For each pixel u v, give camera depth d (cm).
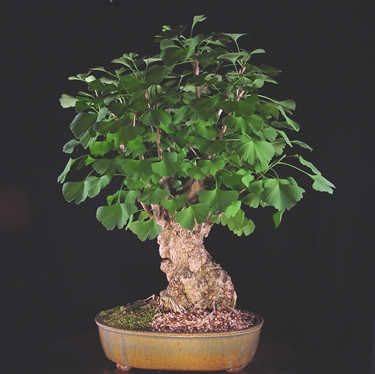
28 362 225
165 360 172
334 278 221
